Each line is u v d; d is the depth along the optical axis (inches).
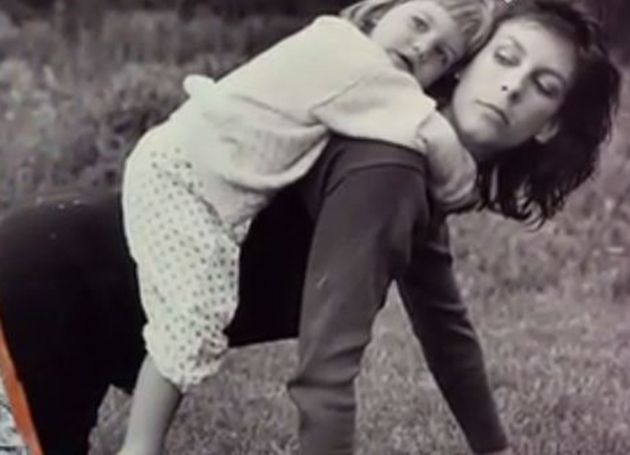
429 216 126.0
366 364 181.9
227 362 175.8
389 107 123.3
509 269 196.2
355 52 124.3
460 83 130.1
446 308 137.9
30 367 132.4
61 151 210.5
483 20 128.8
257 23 212.5
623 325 188.9
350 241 120.5
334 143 123.4
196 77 130.7
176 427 171.9
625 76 187.3
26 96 216.1
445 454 173.9
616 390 181.2
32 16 225.1
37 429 133.9
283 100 124.0
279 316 133.2
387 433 175.6
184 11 217.9
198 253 126.3
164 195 127.3
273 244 129.8
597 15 134.5
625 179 198.2
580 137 133.6
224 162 125.4
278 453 172.4
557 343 187.9
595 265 196.7
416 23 128.0
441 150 122.9
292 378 126.4
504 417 176.2
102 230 132.1
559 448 174.9
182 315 126.6
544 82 129.4
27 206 135.3
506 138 130.2
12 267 131.8
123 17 221.9
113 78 216.8
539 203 137.1
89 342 133.6
